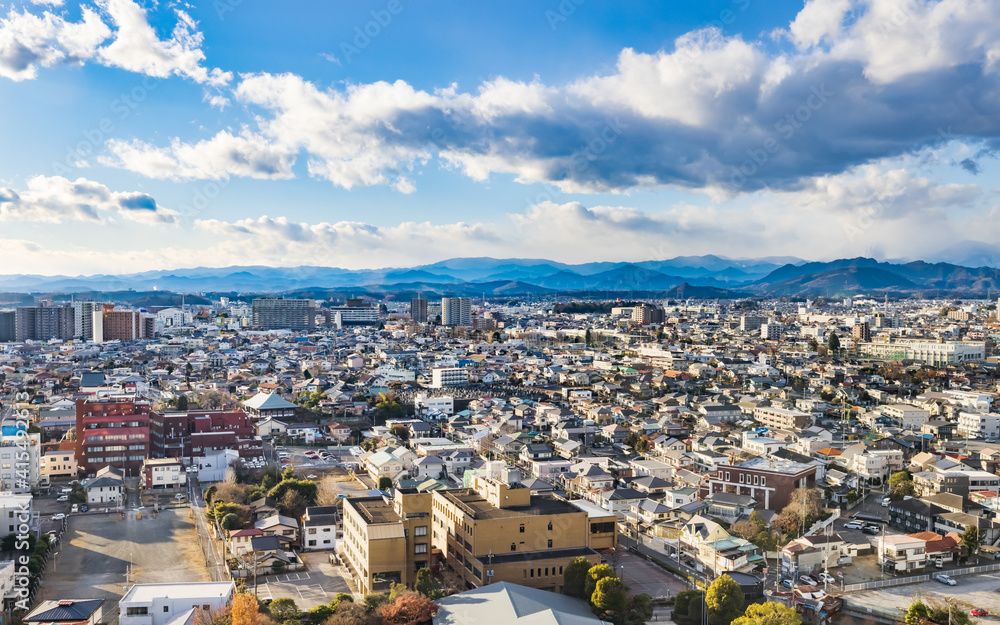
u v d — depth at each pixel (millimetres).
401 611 125750
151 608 135750
